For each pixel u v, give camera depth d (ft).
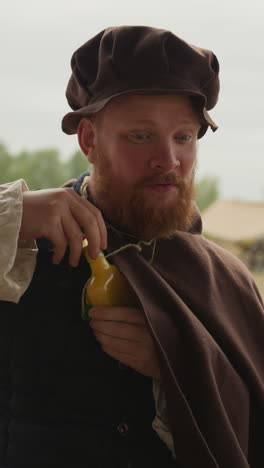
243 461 4.16
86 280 4.43
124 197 4.34
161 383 4.25
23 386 4.33
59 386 4.29
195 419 4.12
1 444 4.35
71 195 4.06
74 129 4.72
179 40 4.24
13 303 4.42
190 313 4.27
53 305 4.39
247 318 4.78
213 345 4.29
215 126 4.50
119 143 4.29
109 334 4.15
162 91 4.16
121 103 4.25
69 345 4.32
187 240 4.72
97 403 4.27
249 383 4.54
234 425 4.33
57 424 4.27
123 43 4.22
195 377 4.14
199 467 3.95
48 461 4.21
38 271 4.46
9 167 62.90
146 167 4.25
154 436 4.33
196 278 4.58
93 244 3.97
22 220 3.97
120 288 4.21
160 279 4.30
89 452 4.20
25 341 4.36
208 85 4.51
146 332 4.18
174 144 4.28
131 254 4.33
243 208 58.95
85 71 4.46
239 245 51.88
